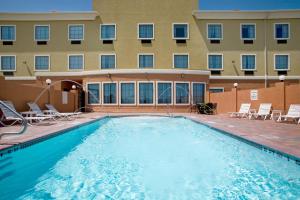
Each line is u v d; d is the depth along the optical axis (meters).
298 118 13.00
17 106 13.39
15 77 26.64
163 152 7.54
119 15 26.72
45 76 25.19
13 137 7.40
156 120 17.22
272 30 26.67
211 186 4.70
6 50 26.86
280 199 4.05
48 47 26.83
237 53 26.72
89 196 4.27
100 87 23.22
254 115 15.92
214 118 15.98
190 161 6.48
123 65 26.53
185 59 26.73
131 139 9.87
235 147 7.97
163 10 26.81
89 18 26.64
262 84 26.38
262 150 6.47
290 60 26.47
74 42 26.75
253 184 4.76
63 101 19.59
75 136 10.40
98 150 7.80
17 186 4.73
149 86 22.78
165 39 26.72
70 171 5.64
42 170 5.68
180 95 22.91
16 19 26.77
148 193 4.39
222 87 26.30
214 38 26.73
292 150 5.73
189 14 26.81
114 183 4.89
